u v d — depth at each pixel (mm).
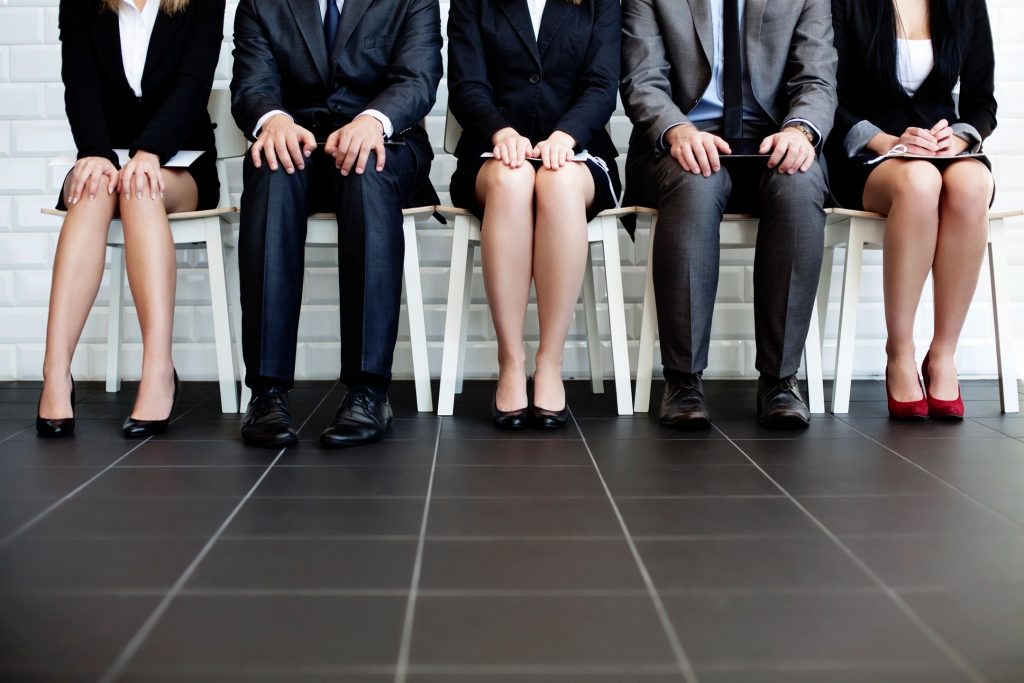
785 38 2088
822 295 2330
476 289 2656
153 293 1832
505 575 1024
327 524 1215
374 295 1748
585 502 1324
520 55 2039
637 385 2098
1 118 2619
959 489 1404
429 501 1328
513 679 776
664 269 1915
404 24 2029
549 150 1838
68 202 1856
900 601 952
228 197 2336
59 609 924
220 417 2041
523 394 1911
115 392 2447
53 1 2600
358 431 1705
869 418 2033
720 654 825
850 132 2117
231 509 1284
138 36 2064
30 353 2658
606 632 872
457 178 2023
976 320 2701
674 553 1102
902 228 1950
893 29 2148
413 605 936
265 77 1976
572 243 1840
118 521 1227
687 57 2117
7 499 1333
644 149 2129
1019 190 2678
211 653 822
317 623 890
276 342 1734
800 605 940
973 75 2176
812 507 1303
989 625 892
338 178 1811
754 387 2539
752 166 2031
